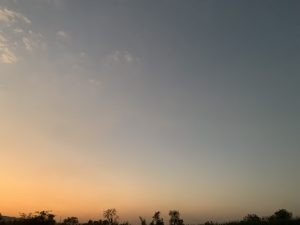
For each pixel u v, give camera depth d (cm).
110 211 9519
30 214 8006
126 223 9350
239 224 6419
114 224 9431
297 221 5794
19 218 7975
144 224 9112
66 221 9519
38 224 7819
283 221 5994
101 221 9512
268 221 6266
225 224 6638
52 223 8012
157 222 9056
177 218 8962
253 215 6562
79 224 9606
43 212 8025
